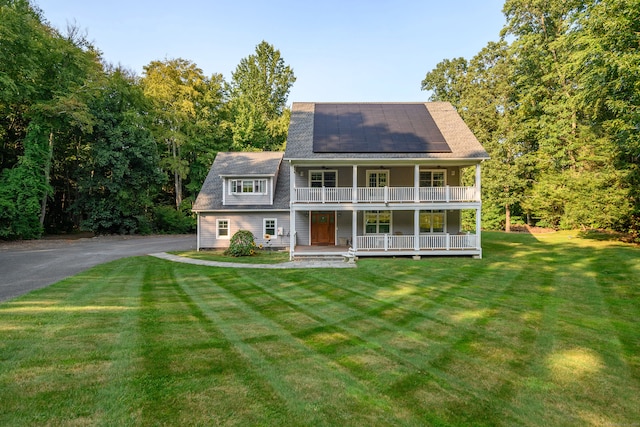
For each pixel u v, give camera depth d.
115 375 4.97
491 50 33.97
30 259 15.93
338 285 11.48
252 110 41.69
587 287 10.77
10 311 7.79
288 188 22.75
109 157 28.19
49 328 6.75
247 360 5.61
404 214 19.78
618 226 20.17
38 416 3.99
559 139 26.50
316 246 19.69
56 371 5.04
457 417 4.21
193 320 7.59
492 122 31.61
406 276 12.84
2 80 21.42
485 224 32.66
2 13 22.19
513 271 13.41
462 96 36.16
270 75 54.03
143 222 31.75
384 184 19.53
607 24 15.01
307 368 5.39
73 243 23.83
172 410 4.19
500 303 9.27
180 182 37.47
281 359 5.70
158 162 32.06
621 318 7.96
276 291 10.64
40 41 25.23
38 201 25.42
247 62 53.44
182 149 36.81
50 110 24.92
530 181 29.72
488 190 31.06
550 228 29.34
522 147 30.70
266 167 22.64
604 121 20.25
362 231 20.08
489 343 6.54
